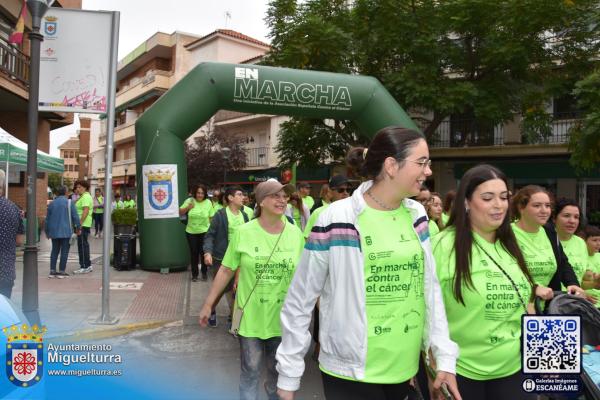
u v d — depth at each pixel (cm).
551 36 1580
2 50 1398
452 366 230
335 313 222
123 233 1174
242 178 3006
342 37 1447
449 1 1504
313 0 1605
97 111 682
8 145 1089
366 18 1541
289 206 768
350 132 1738
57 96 675
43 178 1919
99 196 2320
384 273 223
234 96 1091
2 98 1545
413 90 1445
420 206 244
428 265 237
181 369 532
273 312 378
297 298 232
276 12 1570
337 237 222
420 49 1485
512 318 264
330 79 1135
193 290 927
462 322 266
